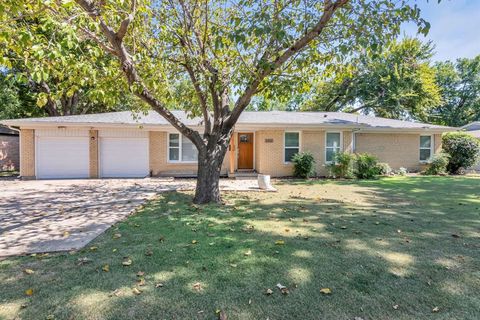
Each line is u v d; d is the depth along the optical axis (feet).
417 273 9.81
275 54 17.61
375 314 7.48
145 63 19.62
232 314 7.48
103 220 17.20
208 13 22.56
